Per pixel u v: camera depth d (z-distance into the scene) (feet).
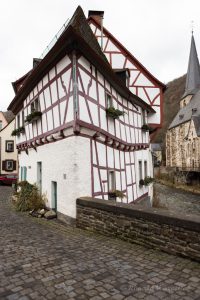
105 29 53.11
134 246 20.26
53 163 31.86
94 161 29.91
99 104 31.60
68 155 28.04
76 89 26.78
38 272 15.49
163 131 265.95
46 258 17.67
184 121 177.37
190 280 14.53
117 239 22.09
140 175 51.52
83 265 16.52
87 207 25.32
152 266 16.37
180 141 183.73
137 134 48.03
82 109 27.55
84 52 27.76
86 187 28.02
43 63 31.04
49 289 13.56
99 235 23.50
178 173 140.56
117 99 38.14
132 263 16.85
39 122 36.22
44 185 34.65
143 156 53.52
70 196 27.48
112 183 36.04
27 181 39.34
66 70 28.43
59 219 29.84
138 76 53.78
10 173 101.19
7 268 16.06
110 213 22.90
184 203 84.43
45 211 31.89
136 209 20.71
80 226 26.12
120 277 14.89
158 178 157.28
